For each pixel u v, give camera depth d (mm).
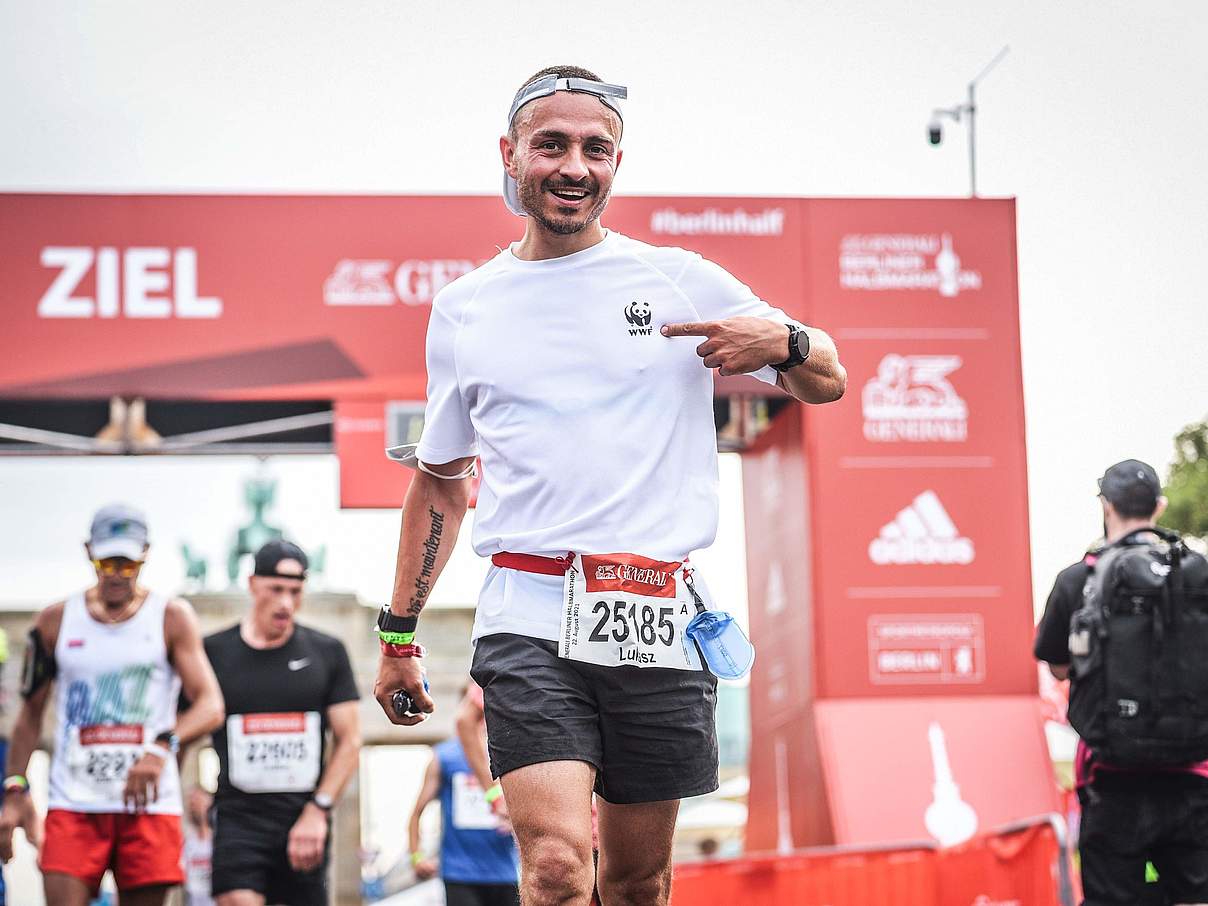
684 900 8859
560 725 3701
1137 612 6262
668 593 3848
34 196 14555
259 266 14719
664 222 15016
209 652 8375
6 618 22922
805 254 15125
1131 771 6398
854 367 15070
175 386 14547
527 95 3891
